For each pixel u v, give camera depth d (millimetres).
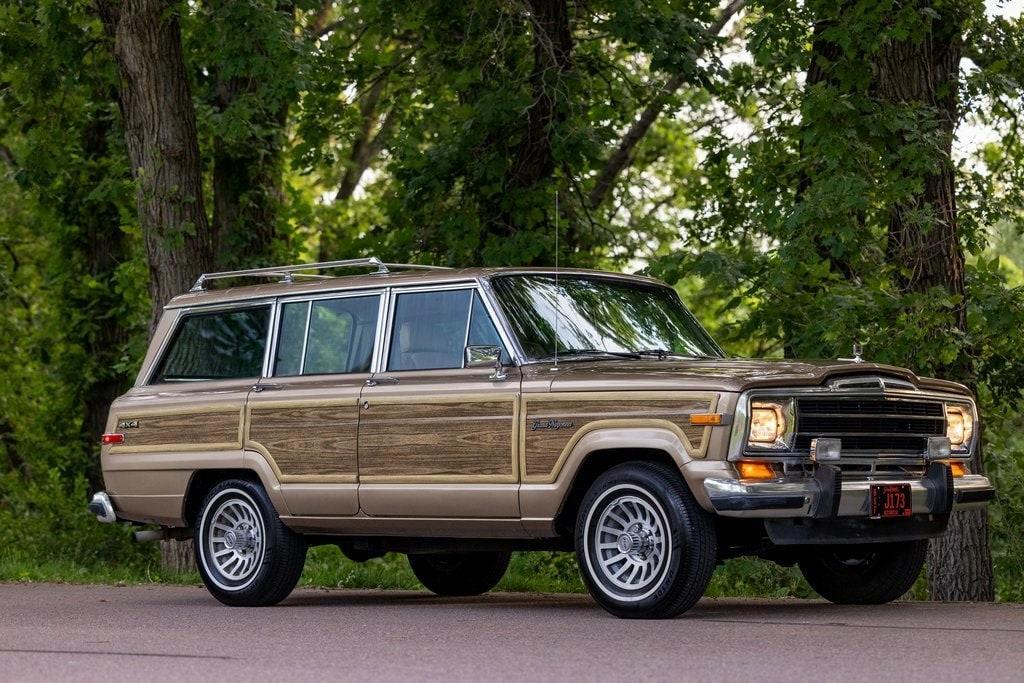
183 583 15945
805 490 9086
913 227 14594
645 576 9461
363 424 10695
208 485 11930
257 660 7820
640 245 20984
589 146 16922
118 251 24422
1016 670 6969
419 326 10656
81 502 23953
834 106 14398
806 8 15562
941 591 14422
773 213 15578
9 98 20109
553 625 9250
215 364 11867
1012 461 16281
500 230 17375
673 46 17312
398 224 18031
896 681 6664
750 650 7785
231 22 17188
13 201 27750
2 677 7383
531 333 10211
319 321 11273
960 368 14672
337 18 26922
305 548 11492
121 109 19609
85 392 25531
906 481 9719
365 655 7938
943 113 14938
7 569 16891
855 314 14133
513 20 17094
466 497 10125
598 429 9539
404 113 20859
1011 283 23516
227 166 20766
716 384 9141
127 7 17094
